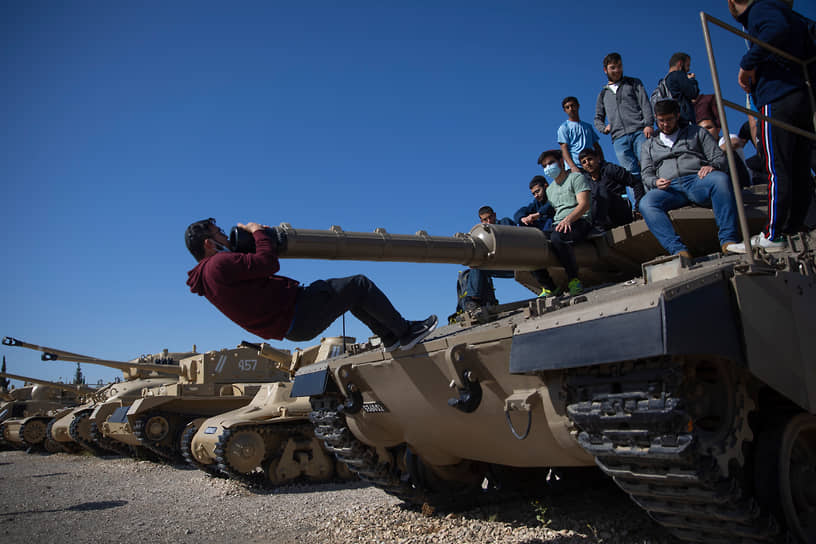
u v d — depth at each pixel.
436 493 7.59
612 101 9.02
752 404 4.05
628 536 5.73
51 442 22.11
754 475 4.23
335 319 4.94
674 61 8.36
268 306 4.59
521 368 4.24
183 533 7.93
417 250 5.43
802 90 5.20
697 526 4.11
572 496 7.68
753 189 6.14
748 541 3.99
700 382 3.93
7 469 17.00
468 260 5.79
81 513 9.75
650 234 6.26
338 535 6.96
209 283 4.51
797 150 5.33
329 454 12.94
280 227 4.92
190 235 4.74
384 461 7.57
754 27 5.23
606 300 3.98
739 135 8.34
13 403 25.41
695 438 3.60
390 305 5.23
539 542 5.82
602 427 4.02
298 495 11.03
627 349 3.58
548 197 7.14
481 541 6.06
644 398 3.72
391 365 5.95
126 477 14.50
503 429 5.42
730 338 3.71
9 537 8.07
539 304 4.61
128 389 20.14
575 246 6.59
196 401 16.59
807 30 5.30
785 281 4.16
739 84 5.74
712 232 6.35
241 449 12.27
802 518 4.34
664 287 3.59
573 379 4.20
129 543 7.53
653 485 4.01
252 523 8.35
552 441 5.01
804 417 4.42
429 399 5.84
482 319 6.24
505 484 7.89
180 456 16.39
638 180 8.37
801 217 5.49
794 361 4.01
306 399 13.22
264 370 18.56
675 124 6.20
